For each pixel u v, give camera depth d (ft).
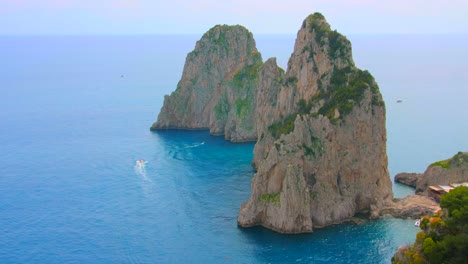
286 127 479.41
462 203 302.45
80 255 385.50
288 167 418.51
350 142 445.37
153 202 495.41
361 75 464.24
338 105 450.30
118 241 408.87
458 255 274.57
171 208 479.00
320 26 497.05
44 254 386.93
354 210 445.37
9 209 478.59
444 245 278.26
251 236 413.80
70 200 502.38
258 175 438.40
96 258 380.58
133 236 417.49
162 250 393.09
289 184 415.85
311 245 394.93
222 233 421.18
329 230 418.51
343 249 387.34
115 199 504.43
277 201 422.82
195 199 502.38
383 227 419.54
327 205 431.84
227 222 444.14
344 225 426.92
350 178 448.24
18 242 407.64
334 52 477.77
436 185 479.82
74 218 456.04
